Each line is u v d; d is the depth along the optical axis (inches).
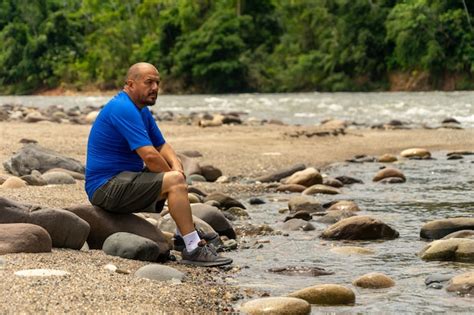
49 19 4714.6
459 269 283.0
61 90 4387.3
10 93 4643.2
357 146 814.5
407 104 1707.7
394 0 3181.6
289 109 1647.4
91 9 4800.7
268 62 3489.2
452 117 1254.3
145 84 312.7
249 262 303.4
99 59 4281.5
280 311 223.8
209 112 1550.2
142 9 4175.7
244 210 426.0
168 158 320.2
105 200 310.5
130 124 307.6
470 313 224.8
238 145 805.9
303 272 281.7
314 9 3405.5
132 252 289.7
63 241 294.0
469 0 2962.6
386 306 234.1
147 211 312.8
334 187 528.7
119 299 221.0
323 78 3235.7
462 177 570.6
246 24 3577.8
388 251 322.0
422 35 2915.8
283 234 365.1
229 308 228.1
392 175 559.2
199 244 298.0
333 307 234.1
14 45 4707.2
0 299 209.2
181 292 241.4
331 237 351.6
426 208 433.4
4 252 267.9
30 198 395.2
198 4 3705.7
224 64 3395.7
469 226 345.4
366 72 3127.5
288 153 739.4
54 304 208.2
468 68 2861.7
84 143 772.0
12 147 701.3
